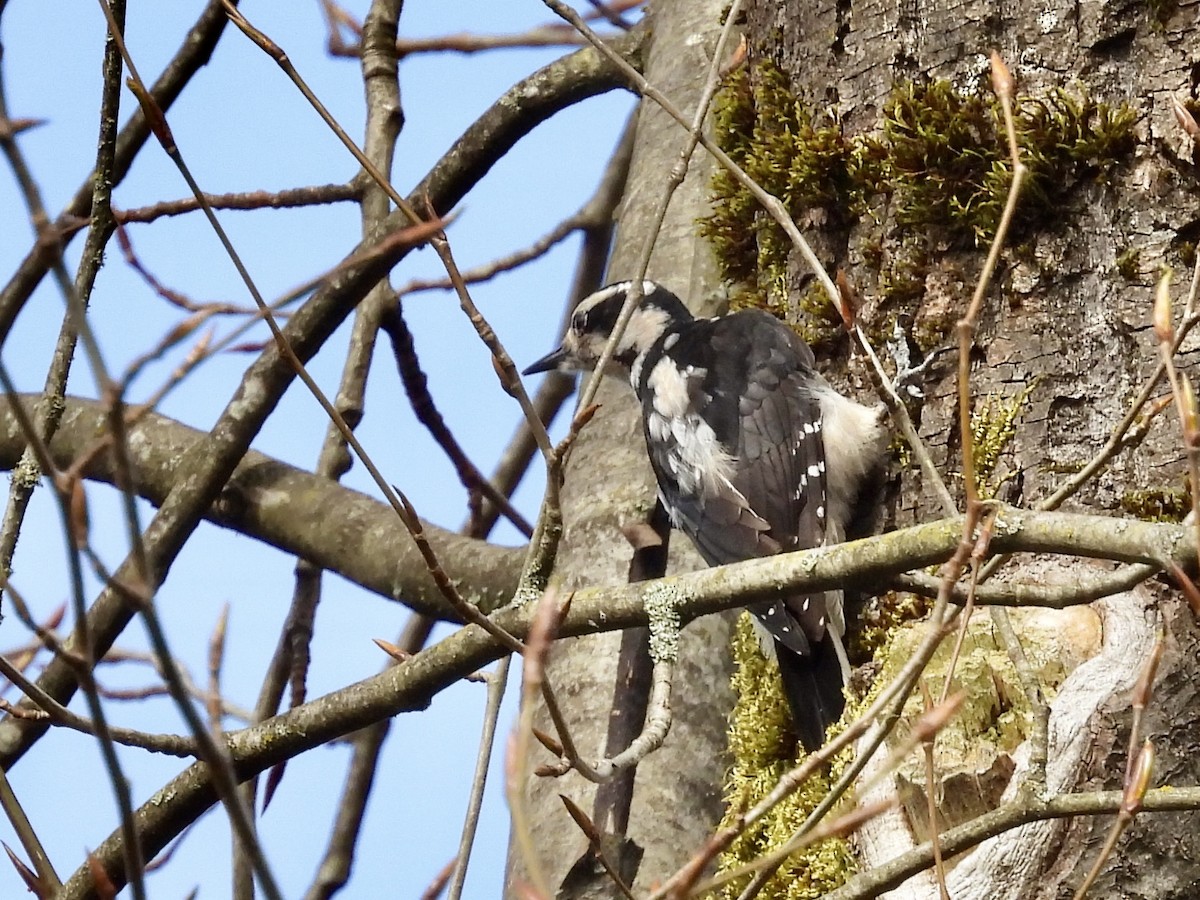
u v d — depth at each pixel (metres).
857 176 7.78
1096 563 6.66
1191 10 7.09
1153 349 6.93
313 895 10.71
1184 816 6.23
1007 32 7.37
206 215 5.70
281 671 11.39
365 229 10.96
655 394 9.48
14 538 7.01
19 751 9.44
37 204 3.72
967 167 7.43
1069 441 7.05
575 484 10.54
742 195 8.60
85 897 6.83
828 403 8.09
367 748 11.00
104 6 5.73
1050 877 6.20
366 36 11.59
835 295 5.83
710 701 9.48
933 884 6.21
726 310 10.97
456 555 10.98
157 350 4.57
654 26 12.12
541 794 9.12
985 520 5.17
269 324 5.58
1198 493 4.36
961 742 6.36
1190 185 7.00
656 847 8.91
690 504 8.96
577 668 9.56
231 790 3.80
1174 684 6.34
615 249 11.66
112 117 7.14
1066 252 7.15
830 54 8.01
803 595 5.82
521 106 11.59
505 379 5.93
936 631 4.67
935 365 7.48
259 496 11.49
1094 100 7.16
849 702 7.03
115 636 9.98
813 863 6.67
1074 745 6.24
